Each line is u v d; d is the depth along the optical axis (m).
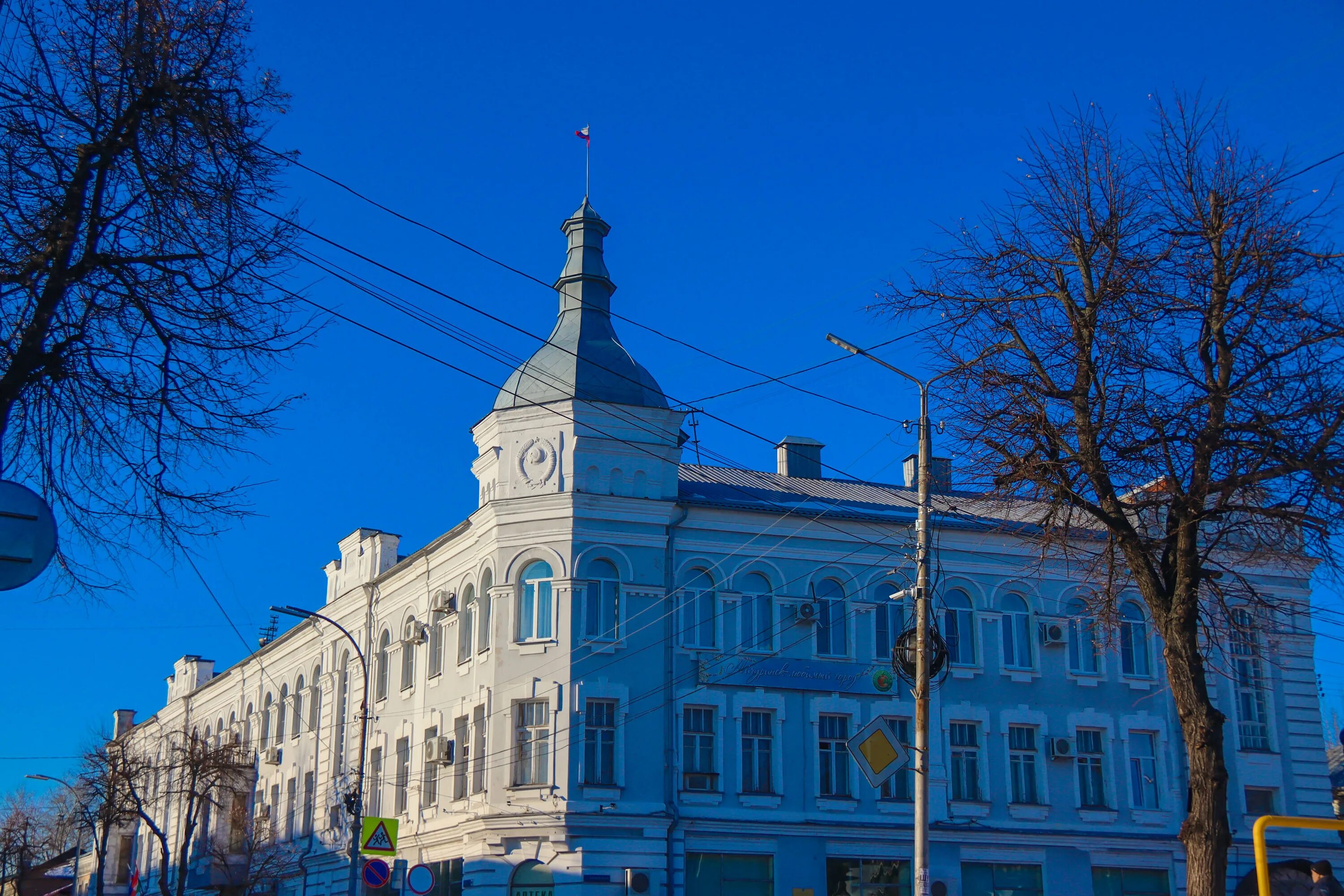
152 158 13.50
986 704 35.47
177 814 59.81
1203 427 17.33
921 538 21.17
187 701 63.03
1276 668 38.25
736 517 34.72
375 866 29.70
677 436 34.78
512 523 33.59
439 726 36.09
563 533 33.19
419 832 36.22
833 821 33.12
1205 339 17.55
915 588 21.05
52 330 13.13
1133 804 36.03
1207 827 16.75
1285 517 17.28
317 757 45.03
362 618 43.28
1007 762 35.25
